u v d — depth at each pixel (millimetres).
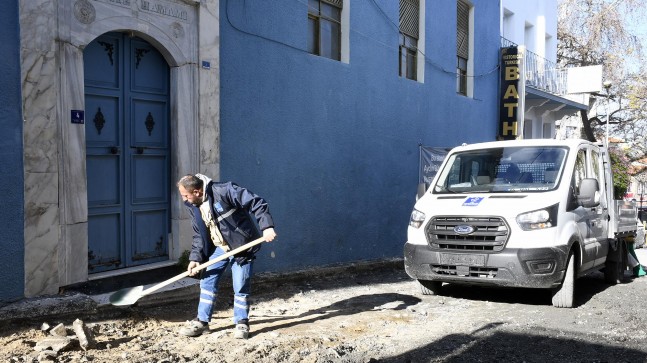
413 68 13531
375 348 5324
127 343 5180
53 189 5977
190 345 5184
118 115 6836
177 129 7383
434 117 13953
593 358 5215
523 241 6895
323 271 9383
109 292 6352
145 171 7195
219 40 7906
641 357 5266
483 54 16547
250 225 5520
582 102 22156
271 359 4832
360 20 11047
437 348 5395
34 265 5840
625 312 7152
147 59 7164
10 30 5633
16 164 5707
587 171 8344
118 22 6602
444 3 14367
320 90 9953
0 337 5047
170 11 7211
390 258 11680
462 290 8531
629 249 10617
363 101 11148
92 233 6602
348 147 10727
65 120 6094
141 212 7156
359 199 11078
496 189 7797
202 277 5598
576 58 27375
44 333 5246
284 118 9148
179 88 7379
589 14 26625
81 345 4910
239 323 5465
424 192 8414
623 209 9609
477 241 7094
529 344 5617
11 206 5672
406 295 8078
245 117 8414
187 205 5453
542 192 7426
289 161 9266
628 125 27812
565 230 7168
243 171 8398
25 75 5719
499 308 7273
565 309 7270
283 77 9109
